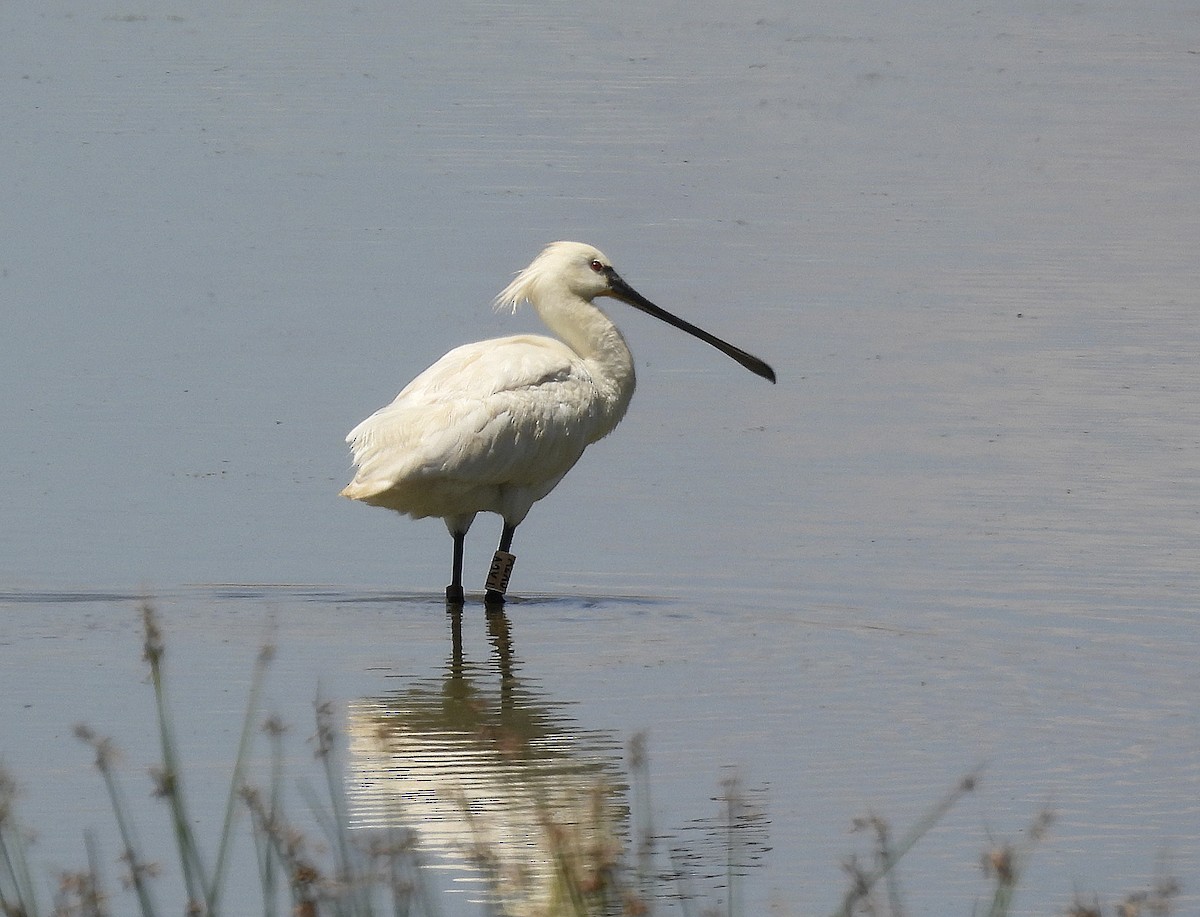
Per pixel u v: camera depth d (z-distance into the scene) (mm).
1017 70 46250
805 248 28859
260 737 11859
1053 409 20969
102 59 45469
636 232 29625
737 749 11797
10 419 20062
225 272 26547
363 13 54875
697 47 49625
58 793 10867
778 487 18422
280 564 16125
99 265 26844
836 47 49844
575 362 16141
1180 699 12906
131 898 9477
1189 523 17219
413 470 14906
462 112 39875
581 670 13508
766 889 9617
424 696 12797
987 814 10773
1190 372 22391
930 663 13703
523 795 10836
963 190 33375
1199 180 34375
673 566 16219
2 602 14859
